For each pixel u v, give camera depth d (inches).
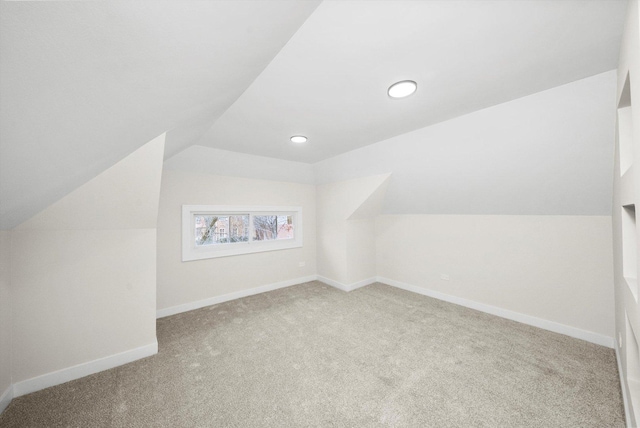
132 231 79.5
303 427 54.4
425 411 58.3
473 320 107.3
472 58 52.1
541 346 85.4
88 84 23.1
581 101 64.1
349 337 93.0
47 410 58.7
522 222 105.5
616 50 50.1
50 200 55.5
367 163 128.5
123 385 67.6
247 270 140.9
